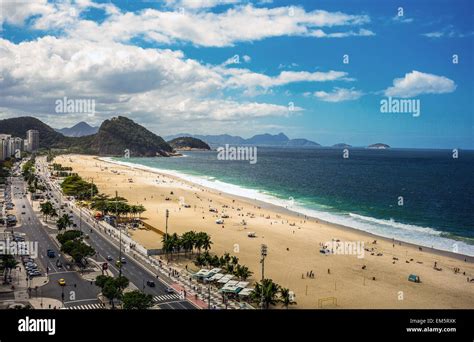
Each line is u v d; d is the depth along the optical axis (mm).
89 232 167375
